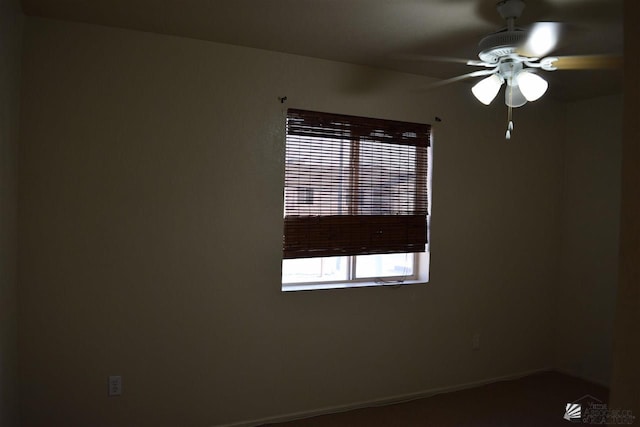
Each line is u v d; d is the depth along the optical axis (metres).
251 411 2.92
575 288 4.00
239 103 2.85
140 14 2.38
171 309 2.71
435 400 3.39
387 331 3.34
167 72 2.68
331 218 3.15
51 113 2.45
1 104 2.04
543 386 3.70
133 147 2.61
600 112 3.85
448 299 3.58
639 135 0.99
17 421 2.39
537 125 3.95
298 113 3.03
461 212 3.61
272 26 2.52
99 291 2.56
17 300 2.40
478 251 3.70
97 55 2.53
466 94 3.61
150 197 2.65
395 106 3.33
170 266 2.71
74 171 2.50
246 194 2.88
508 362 3.87
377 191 3.31
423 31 2.55
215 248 2.81
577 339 3.97
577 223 4.00
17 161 2.37
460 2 2.17
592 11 2.22
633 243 1.00
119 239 2.60
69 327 2.51
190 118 2.73
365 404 3.26
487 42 2.11
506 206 3.82
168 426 2.72
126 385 2.63
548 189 4.04
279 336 2.99
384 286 3.32
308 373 3.08
